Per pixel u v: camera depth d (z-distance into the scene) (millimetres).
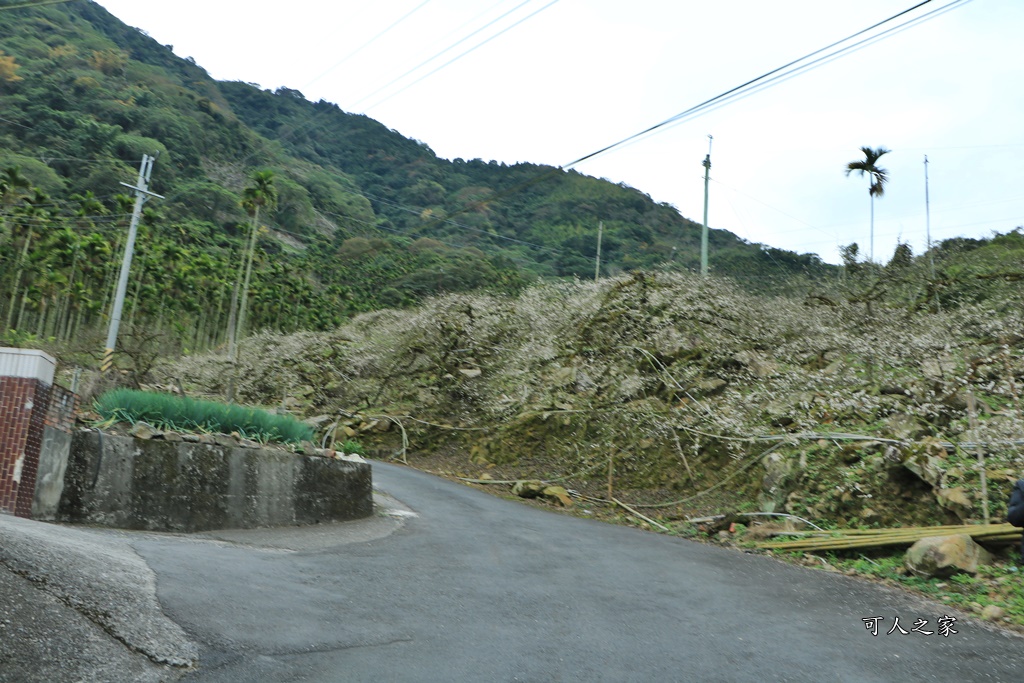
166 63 193375
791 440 12719
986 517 9352
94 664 4039
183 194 108375
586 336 20000
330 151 182375
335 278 84750
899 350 14258
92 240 51875
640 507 13812
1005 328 13984
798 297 19734
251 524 9625
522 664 4895
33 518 7672
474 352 22234
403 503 12641
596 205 136125
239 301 62906
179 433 9367
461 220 130875
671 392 16391
